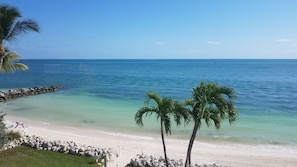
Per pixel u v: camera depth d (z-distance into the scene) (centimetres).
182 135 2703
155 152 2195
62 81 8625
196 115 1419
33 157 1842
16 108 4175
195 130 1438
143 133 2780
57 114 3697
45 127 2983
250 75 10938
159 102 1412
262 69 15162
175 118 1427
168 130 1441
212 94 1380
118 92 5975
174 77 10100
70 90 6438
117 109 4012
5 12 1639
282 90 6381
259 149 2334
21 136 2205
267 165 1983
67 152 1955
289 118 3497
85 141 2433
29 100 5003
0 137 1905
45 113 3772
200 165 1812
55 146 2022
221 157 2127
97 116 3556
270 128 3005
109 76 10600
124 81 8619
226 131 2853
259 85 7456
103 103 4566
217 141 2538
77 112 3816
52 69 15438
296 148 2366
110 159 1903
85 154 1914
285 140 2586
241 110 4019
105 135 2692
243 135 2728
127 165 1833
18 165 1697
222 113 1377
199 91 1408
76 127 3016
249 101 4809
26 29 1739
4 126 1994
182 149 2294
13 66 2069
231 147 2377
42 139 2208
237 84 7738
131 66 19638
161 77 10094
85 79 9325
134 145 2366
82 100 4925
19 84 7731
